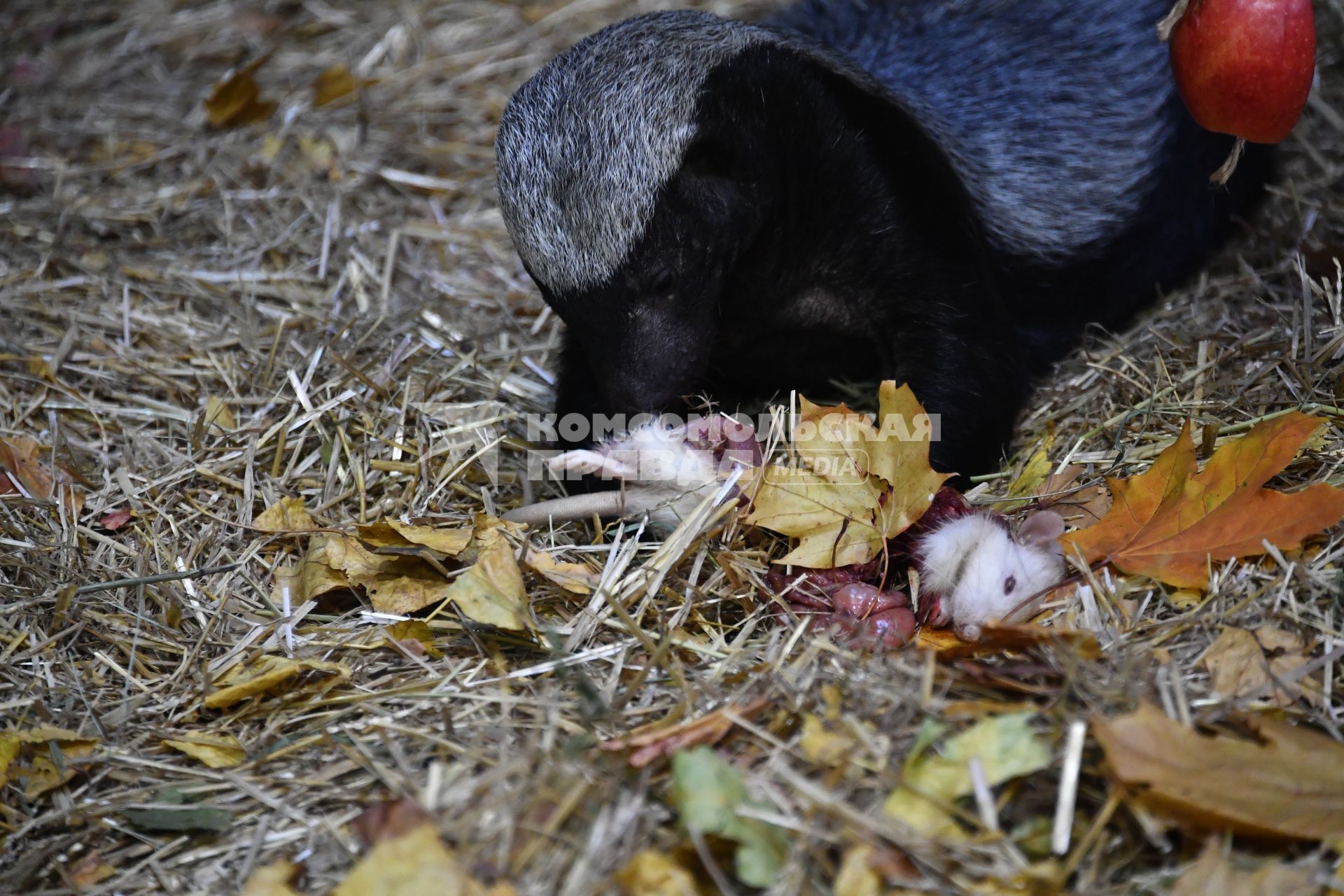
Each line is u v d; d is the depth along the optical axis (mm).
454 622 3764
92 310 5598
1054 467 4336
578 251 3811
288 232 6105
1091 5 5793
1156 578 3594
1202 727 3096
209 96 6848
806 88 4262
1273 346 4641
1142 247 5508
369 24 7773
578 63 3939
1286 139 6148
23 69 7316
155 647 3783
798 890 2754
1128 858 2859
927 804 2893
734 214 4102
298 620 3838
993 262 4949
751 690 3305
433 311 5559
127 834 3189
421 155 6738
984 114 5336
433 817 2936
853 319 4699
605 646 3562
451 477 4410
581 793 2938
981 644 3305
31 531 4258
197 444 4727
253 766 3297
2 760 3322
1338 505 3529
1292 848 2832
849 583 3791
